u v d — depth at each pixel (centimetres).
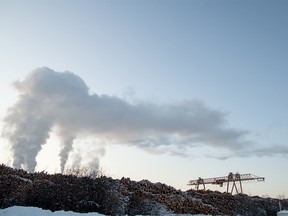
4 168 1838
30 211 1338
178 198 2327
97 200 1709
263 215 2997
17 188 1556
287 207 3294
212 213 2400
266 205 3141
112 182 2034
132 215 1861
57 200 1587
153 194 2216
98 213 1612
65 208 1584
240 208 2842
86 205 1647
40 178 1806
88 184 1770
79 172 1997
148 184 2550
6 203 1468
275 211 3139
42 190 1584
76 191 1677
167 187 2659
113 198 1775
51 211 1442
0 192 1495
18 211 1318
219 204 2720
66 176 1853
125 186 2227
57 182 1712
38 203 1548
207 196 2847
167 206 2141
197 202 2408
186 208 2277
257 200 3130
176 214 2125
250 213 2889
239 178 4606
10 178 1619
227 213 2589
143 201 1991
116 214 1769
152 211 1969
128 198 1964
